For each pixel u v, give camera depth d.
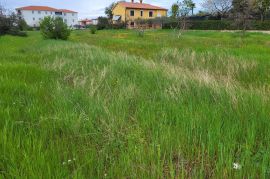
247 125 3.41
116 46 17.22
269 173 2.50
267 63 8.50
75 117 3.61
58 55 10.48
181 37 27.00
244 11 27.66
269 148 2.88
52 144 2.85
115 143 3.08
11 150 2.66
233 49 12.76
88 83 5.70
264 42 19.61
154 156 2.83
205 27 50.50
